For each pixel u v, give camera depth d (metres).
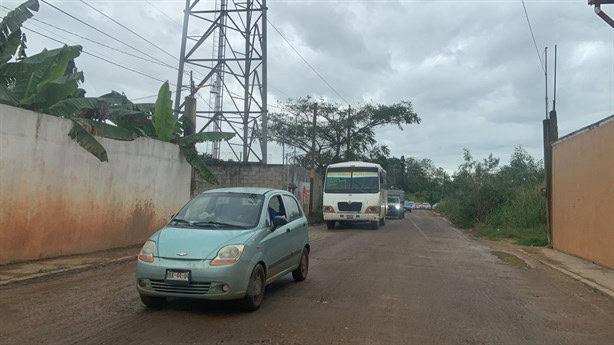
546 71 17.89
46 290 8.16
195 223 7.45
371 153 45.00
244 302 6.76
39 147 10.91
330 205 25.33
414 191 112.75
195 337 5.69
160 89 15.59
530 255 15.00
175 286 6.44
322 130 40.94
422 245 17.44
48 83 11.30
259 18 26.53
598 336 6.22
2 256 10.16
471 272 11.26
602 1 11.91
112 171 13.33
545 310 7.60
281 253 8.03
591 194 13.20
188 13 25.27
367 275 10.32
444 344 5.69
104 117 13.25
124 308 6.96
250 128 29.86
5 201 10.13
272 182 27.80
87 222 12.47
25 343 5.37
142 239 14.63
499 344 5.76
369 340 5.75
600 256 12.53
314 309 7.16
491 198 29.53
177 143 16.67
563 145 15.88
